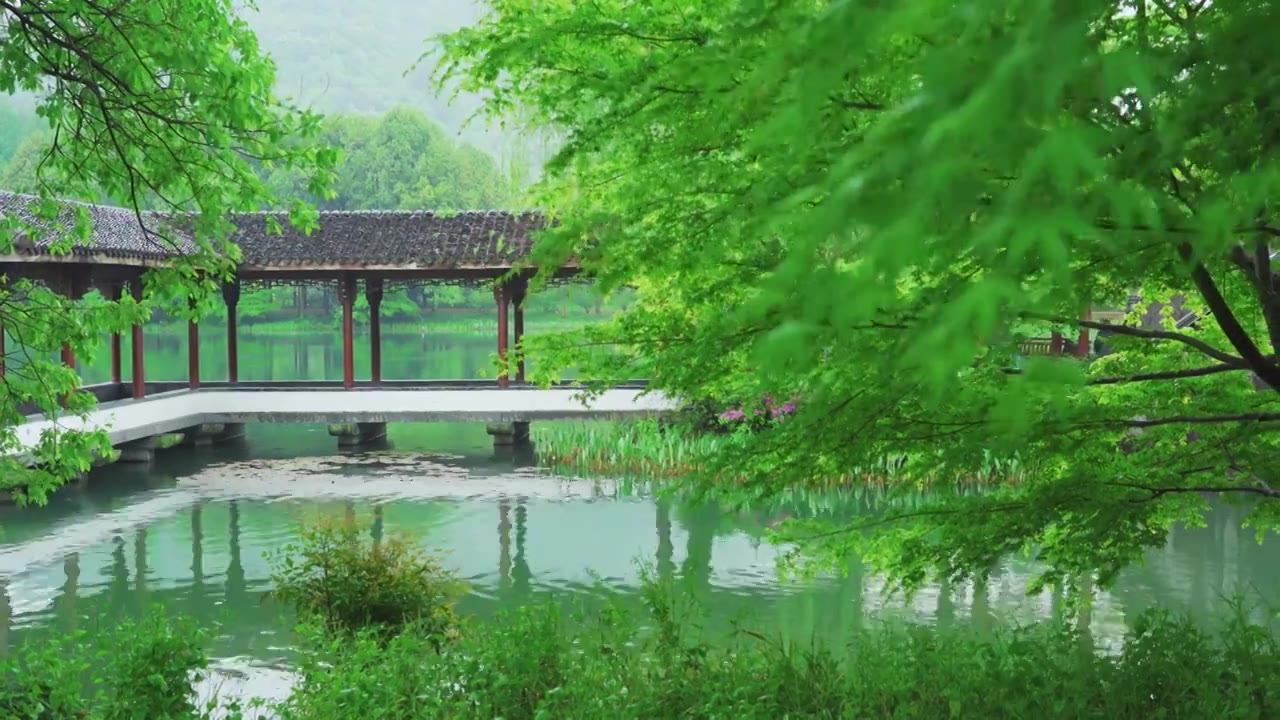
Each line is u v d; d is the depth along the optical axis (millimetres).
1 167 59844
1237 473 5484
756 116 2957
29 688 6352
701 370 4574
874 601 10914
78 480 18172
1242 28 1370
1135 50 916
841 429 4355
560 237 4211
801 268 973
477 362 38656
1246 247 4148
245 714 8133
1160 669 5996
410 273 21766
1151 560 12422
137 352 20234
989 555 5297
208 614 11203
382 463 20406
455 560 13375
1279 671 5965
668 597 7582
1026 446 4465
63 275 17953
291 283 23766
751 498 5164
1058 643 6445
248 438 23844
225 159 7973
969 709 5762
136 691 6324
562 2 4441
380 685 6285
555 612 6980
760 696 6102
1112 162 1494
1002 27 1020
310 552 10023
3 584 12383
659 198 4309
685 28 4039
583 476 18812
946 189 902
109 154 8195
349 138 64000
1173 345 5805
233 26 7895
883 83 2848
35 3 7477
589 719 5840
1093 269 3572
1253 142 1749
